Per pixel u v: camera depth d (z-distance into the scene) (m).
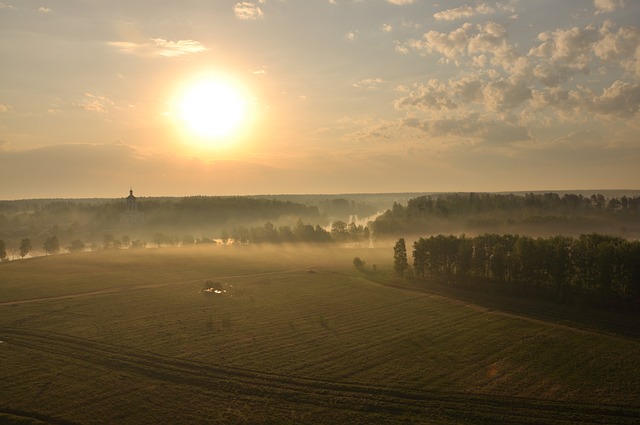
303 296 137.00
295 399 69.00
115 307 121.81
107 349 88.81
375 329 102.88
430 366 81.00
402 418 63.56
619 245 127.19
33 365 80.62
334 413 64.81
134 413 64.25
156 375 77.06
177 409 65.50
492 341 94.12
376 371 78.81
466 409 65.94
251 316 113.44
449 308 121.69
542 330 101.25
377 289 147.38
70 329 101.06
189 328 102.56
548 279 136.88
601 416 63.88
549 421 62.81
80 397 68.75
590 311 115.31
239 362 82.69
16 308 120.06
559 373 77.69
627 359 83.62
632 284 119.25
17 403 66.56
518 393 70.38
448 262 158.25
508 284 141.62
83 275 172.25
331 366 81.06
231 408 66.00
